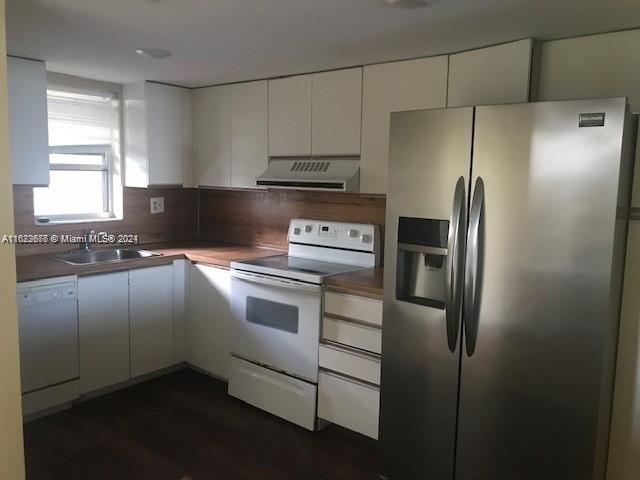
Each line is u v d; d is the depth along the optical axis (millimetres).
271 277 2988
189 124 3885
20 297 2787
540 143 1891
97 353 3162
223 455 2660
